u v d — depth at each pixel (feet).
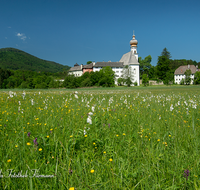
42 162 8.16
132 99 46.24
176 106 31.12
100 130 12.85
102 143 10.77
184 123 16.79
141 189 7.04
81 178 7.34
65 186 6.86
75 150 10.04
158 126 15.79
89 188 6.68
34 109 22.27
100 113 19.88
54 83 267.39
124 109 24.75
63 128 13.02
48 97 48.73
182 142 11.77
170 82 316.60
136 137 12.17
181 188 7.35
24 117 16.58
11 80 382.63
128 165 8.45
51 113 19.56
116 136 12.23
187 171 7.70
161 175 8.07
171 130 14.24
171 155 9.91
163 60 384.06
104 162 8.71
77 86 264.72
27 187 6.71
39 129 12.96
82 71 456.04
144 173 7.98
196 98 49.67
